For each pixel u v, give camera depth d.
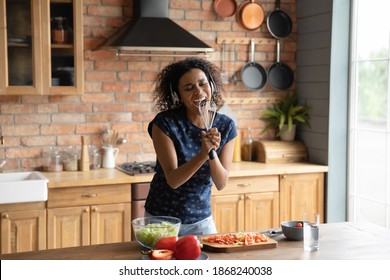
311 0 5.09
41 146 4.64
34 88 4.29
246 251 2.40
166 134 2.87
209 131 2.67
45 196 3.97
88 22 4.70
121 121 4.86
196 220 2.95
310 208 4.93
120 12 4.78
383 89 12.73
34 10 4.24
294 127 5.25
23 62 4.27
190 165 2.71
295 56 5.36
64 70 4.38
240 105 5.25
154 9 4.61
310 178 4.91
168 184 2.89
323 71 4.96
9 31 4.22
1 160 4.51
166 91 2.98
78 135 4.75
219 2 5.08
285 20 5.31
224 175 2.79
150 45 4.39
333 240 2.58
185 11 4.99
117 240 4.27
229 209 4.62
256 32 5.25
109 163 4.75
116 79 4.82
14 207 3.99
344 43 4.90
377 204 4.77
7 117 4.54
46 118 4.65
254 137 5.31
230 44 5.16
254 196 4.70
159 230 2.37
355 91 4.90
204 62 2.91
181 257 2.20
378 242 2.54
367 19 4.87
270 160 5.05
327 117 4.93
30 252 2.38
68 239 4.14
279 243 2.53
